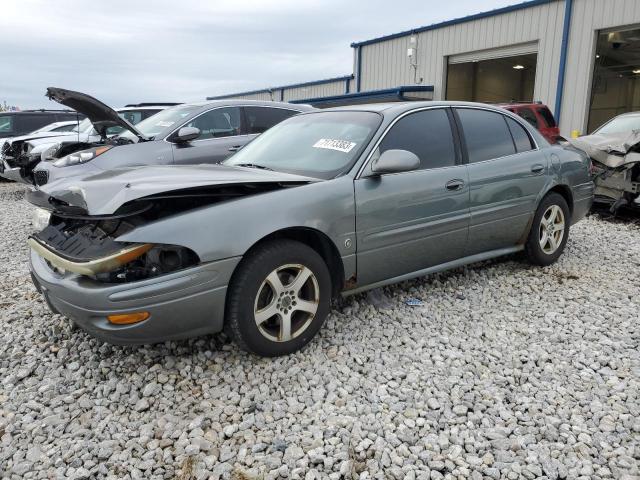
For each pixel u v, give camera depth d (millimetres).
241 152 4219
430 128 3895
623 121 8305
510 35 15258
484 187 4078
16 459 2324
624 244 5781
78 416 2658
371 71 20703
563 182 4777
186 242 2688
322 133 3855
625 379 2910
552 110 14359
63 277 2820
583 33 13383
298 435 2459
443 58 17578
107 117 6023
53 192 2982
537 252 4688
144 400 2740
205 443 2400
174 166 3559
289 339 3107
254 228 2877
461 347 3318
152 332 2703
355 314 3777
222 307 2850
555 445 2361
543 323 3670
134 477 2203
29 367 3088
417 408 2662
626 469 2219
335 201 3221
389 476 2193
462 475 2197
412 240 3666
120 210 2607
